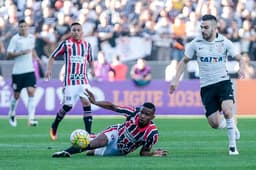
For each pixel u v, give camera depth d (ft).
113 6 250.78
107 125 171.83
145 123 100.22
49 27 239.91
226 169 87.56
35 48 231.91
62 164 92.22
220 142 129.39
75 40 139.95
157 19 247.50
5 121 190.19
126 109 101.14
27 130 160.35
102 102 100.78
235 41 242.78
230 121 106.32
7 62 220.02
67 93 137.39
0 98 209.87
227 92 107.24
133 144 101.60
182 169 87.45
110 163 93.20
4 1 251.60
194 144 125.49
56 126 136.36
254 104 211.82
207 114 110.11
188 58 108.68
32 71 172.65
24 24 169.68
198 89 210.79
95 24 242.99
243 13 252.01
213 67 107.65
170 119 194.29
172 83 109.19
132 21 246.68
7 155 105.91
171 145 123.54
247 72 219.00
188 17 247.70
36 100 209.97
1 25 241.14
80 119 193.77
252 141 131.34
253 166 90.53
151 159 98.27
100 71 221.25
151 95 211.41
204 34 106.42
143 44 238.48
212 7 252.42
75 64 138.82
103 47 238.27
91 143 100.94
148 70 211.41
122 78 222.07
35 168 88.02
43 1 252.01
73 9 250.16
